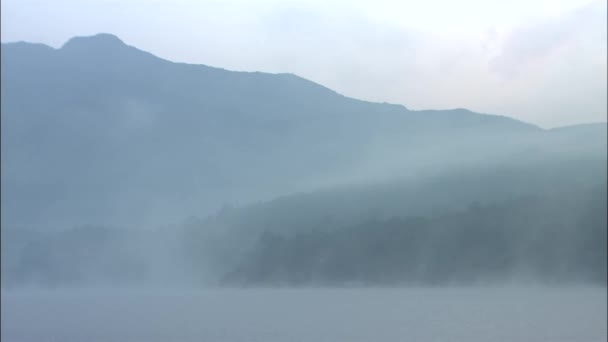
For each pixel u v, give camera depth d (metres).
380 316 64.00
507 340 49.19
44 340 52.59
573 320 59.50
